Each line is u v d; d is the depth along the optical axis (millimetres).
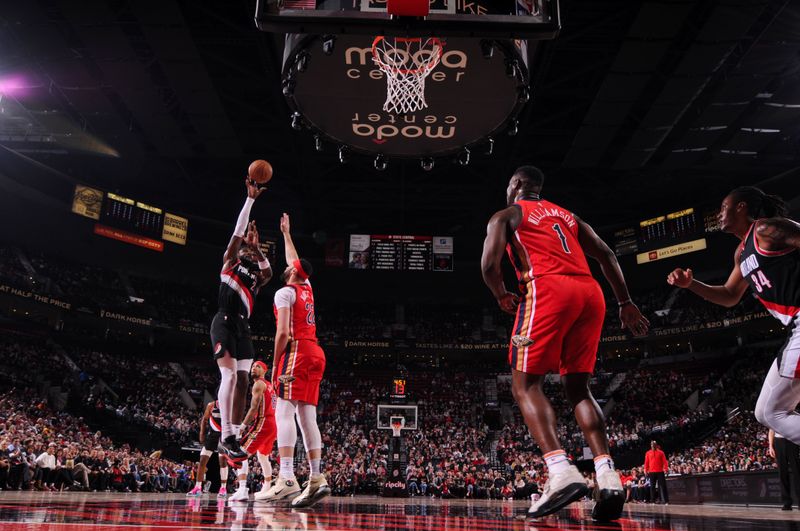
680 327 33844
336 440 28781
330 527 2051
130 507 3236
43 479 13594
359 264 36406
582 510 4344
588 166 28016
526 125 25031
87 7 18688
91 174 32312
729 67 21234
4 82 23812
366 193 33844
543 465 23750
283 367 4117
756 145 27000
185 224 35000
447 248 36781
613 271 3066
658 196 34000
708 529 2109
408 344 38000
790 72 21953
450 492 22969
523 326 2672
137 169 31641
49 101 25422
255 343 36750
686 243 32594
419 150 10812
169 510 3008
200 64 21203
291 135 27078
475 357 39500
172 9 18438
